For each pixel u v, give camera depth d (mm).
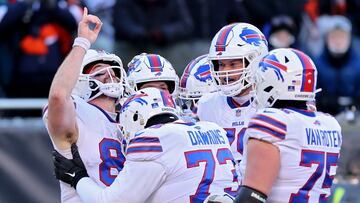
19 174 23359
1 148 23375
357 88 27641
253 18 29703
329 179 14484
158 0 27938
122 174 14945
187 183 14852
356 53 28797
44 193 23344
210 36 28812
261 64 14805
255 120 14047
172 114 15492
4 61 27516
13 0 28078
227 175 15172
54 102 15188
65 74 15336
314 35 30812
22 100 25578
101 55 16281
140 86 17125
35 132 23438
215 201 14555
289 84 14469
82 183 15406
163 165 14766
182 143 14914
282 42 27797
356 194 23062
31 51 27406
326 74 27500
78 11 28234
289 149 13977
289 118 14094
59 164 15703
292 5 29781
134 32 27766
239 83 16922
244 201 13742
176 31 27875
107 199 14883
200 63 18703
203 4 28734
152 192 14930
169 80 17109
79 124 15844
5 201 23281
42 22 27594
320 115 14641
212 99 17812
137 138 14914
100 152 15859
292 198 14055
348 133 23609
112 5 29172
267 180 13820
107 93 16250
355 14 32969
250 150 13977
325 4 31578
